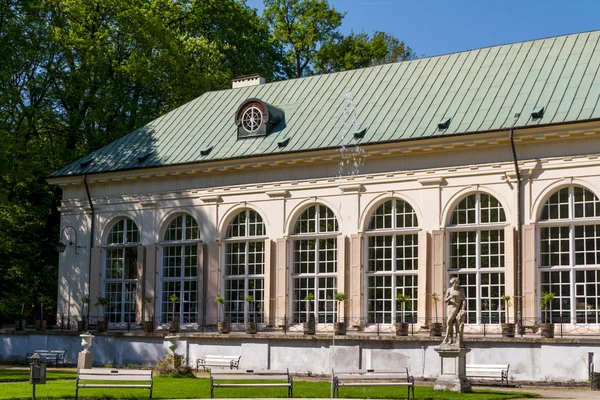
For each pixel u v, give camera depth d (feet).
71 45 187.52
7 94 172.35
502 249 134.72
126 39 196.24
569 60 140.36
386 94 153.38
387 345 128.36
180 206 163.02
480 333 133.90
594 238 128.16
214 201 159.53
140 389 104.42
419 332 138.21
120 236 170.40
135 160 168.04
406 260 142.10
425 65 155.74
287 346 136.15
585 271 128.26
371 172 145.48
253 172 156.25
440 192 139.33
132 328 164.96
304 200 150.92
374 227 145.38
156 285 163.73
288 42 244.83
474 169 136.87
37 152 185.16
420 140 138.92
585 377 115.65
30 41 179.52
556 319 129.59
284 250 151.43
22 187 190.70
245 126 160.76
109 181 169.89
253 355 138.62
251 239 155.43
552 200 131.64
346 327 144.56
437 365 124.36
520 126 131.44
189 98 201.46
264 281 153.07
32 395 94.79
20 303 184.24
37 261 195.00
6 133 176.96
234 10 222.28
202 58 207.92
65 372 134.41
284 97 166.30
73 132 191.93
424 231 139.74
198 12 218.18
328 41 243.40
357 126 148.77
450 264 138.51
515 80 141.69
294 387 108.99
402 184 142.61
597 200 128.26
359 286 144.05
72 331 156.04
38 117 185.37
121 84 197.06
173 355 129.80
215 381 110.73
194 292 160.66
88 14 194.80
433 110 144.15
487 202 136.46
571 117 128.88
